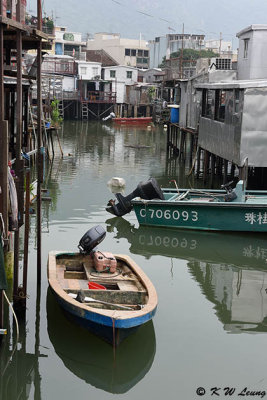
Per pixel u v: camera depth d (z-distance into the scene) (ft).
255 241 44.32
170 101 147.23
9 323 27.68
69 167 80.12
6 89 40.45
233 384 22.94
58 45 216.95
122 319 22.90
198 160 75.00
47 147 84.38
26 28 25.91
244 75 90.74
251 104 52.11
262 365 24.52
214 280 35.47
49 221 48.16
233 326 28.19
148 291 26.78
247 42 89.86
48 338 26.35
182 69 123.65
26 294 28.89
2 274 23.45
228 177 74.74
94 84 184.96
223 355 25.23
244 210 44.70
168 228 47.03
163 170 80.74
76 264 32.07
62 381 23.15
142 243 43.32
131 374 23.70
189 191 51.65
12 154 42.16
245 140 52.85
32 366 24.14
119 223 48.70
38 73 29.19
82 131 138.00
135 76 192.34
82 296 25.53
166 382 23.09
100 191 62.44
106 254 30.86
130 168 81.61
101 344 25.39
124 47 231.91
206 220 45.93
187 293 32.76
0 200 24.52
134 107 181.88
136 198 48.19
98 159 90.12
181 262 39.14
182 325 28.17
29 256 37.86
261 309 30.58
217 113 65.72
